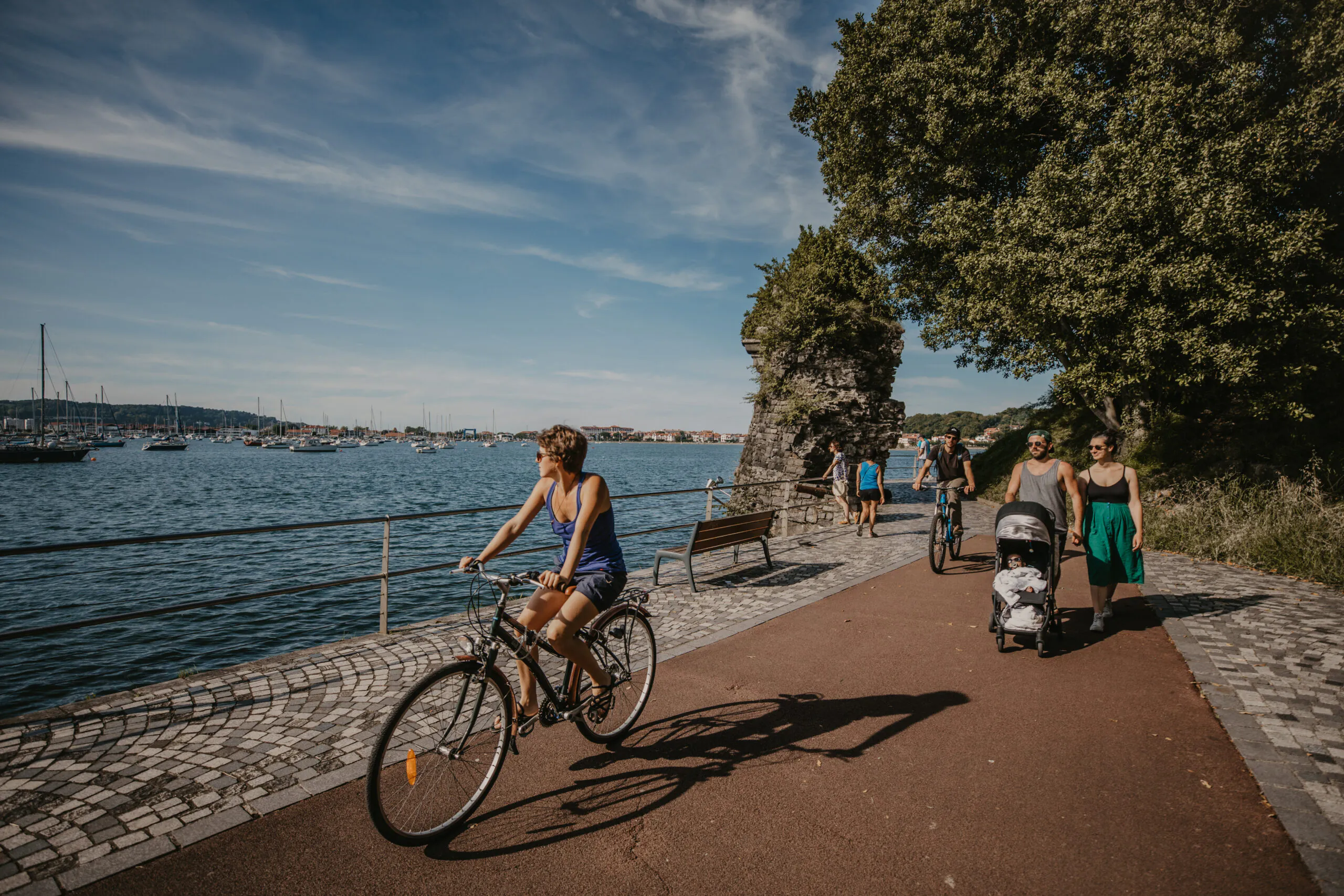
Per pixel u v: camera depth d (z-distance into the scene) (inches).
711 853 119.4
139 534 1073.5
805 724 173.0
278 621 523.2
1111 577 249.6
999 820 129.3
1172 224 442.3
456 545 877.8
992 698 189.8
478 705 133.8
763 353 899.4
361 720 169.3
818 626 262.7
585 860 117.8
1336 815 126.0
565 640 142.8
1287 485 429.4
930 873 113.7
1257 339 427.2
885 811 132.6
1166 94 459.8
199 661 432.5
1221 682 193.5
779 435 839.7
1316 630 244.8
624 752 157.6
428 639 234.8
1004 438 1003.3
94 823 124.2
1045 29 574.6
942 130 608.4
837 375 824.3
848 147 729.0
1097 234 464.1
